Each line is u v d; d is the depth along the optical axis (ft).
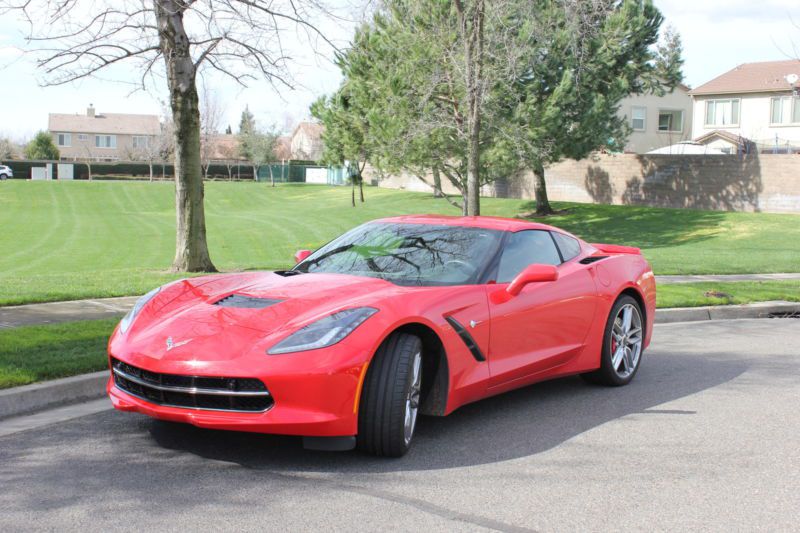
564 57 71.36
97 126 350.23
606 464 13.80
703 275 48.26
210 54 40.16
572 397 18.94
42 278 39.63
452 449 14.48
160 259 75.31
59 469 12.92
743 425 16.56
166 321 14.20
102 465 13.14
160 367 12.88
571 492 12.35
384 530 10.69
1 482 12.30
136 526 10.62
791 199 90.22
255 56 39.78
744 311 35.17
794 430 16.22
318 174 260.42
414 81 58.18
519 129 64.23
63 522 10.72
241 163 286.87
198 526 10.66
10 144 325.62
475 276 16.25
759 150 129.49
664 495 12.31
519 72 44.98
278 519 10.96
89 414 16.35
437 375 14.84
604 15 49.08
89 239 100.17
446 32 49.90
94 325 24.04
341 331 13.10
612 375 19.84
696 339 28.22
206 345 13.05
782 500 12.19
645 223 89.66
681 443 15.19
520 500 11.96
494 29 43.55
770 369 22.72
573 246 19.98
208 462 13.37
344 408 12.87
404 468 13.33
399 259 16.80
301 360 12.64
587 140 80.23
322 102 124.57
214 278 17.11
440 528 10.80
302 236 95.40
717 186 97.19
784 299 37.32
